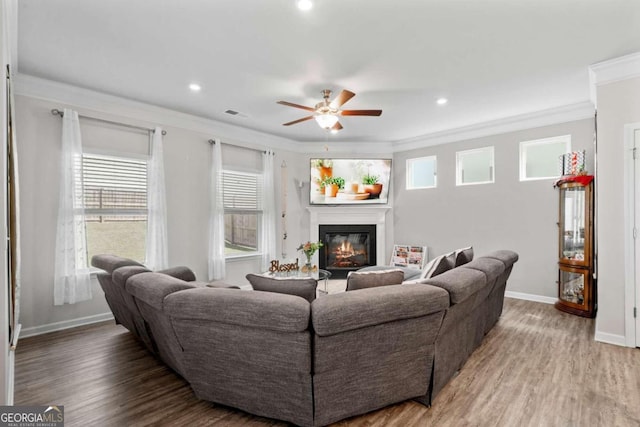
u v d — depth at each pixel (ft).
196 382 6.57
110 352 9.32
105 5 6.97
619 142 9.68
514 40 8.45
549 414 6.41
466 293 6.97
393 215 19.92
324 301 5.58
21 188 10.37
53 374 8.02
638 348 9.40
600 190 10.03
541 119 14.34
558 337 10.36
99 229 12.20
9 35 6.98
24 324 10.44
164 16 7.36
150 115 13.34
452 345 7.48
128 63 9.64
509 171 15.37
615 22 7.66
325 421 5.89
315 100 12.66
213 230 15.25
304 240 19.90
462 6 7.04
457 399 6.95
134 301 8.04
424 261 18.10
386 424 6.13
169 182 13.99
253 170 17.30
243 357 5.97
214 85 11.23
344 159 19.10
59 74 10.35
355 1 6.84
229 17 7.39
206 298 5.92
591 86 10.93
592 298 12.16
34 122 10.60
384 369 6.21
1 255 4.49
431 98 12.54
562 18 7.50
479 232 16.37
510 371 8.16
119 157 12.55
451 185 17.39
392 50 8.91
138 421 6.22
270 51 8.93
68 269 10.98
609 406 6.65
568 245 13.14
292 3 6.90
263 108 13.60
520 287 15.08
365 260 20.21
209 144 15.43
